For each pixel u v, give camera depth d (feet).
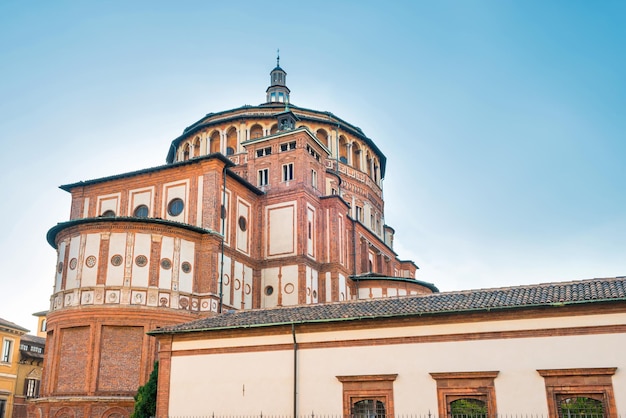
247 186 177.27
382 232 259.19
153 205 167.63
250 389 97.86
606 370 78.07
